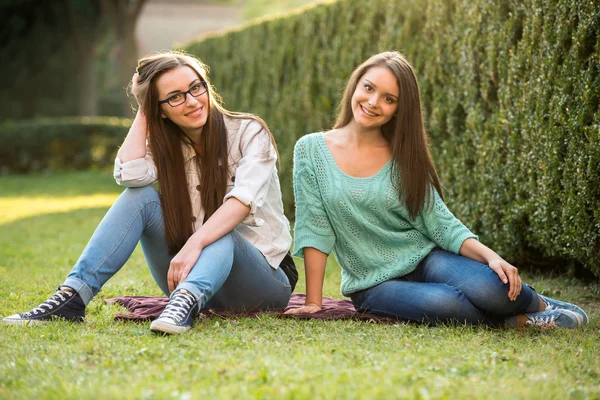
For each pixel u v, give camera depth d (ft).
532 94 19.13
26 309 15.74
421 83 24.66
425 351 11.60
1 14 91.61
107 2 90.99
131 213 13.75
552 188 18.37
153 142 14.12
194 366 10.35
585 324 13.71
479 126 21.72
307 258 14.94
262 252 14.42
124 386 9.46
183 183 14.16
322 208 14.83
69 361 10.66
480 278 13.38
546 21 18.35
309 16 33.37
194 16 133.08
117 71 111.86
